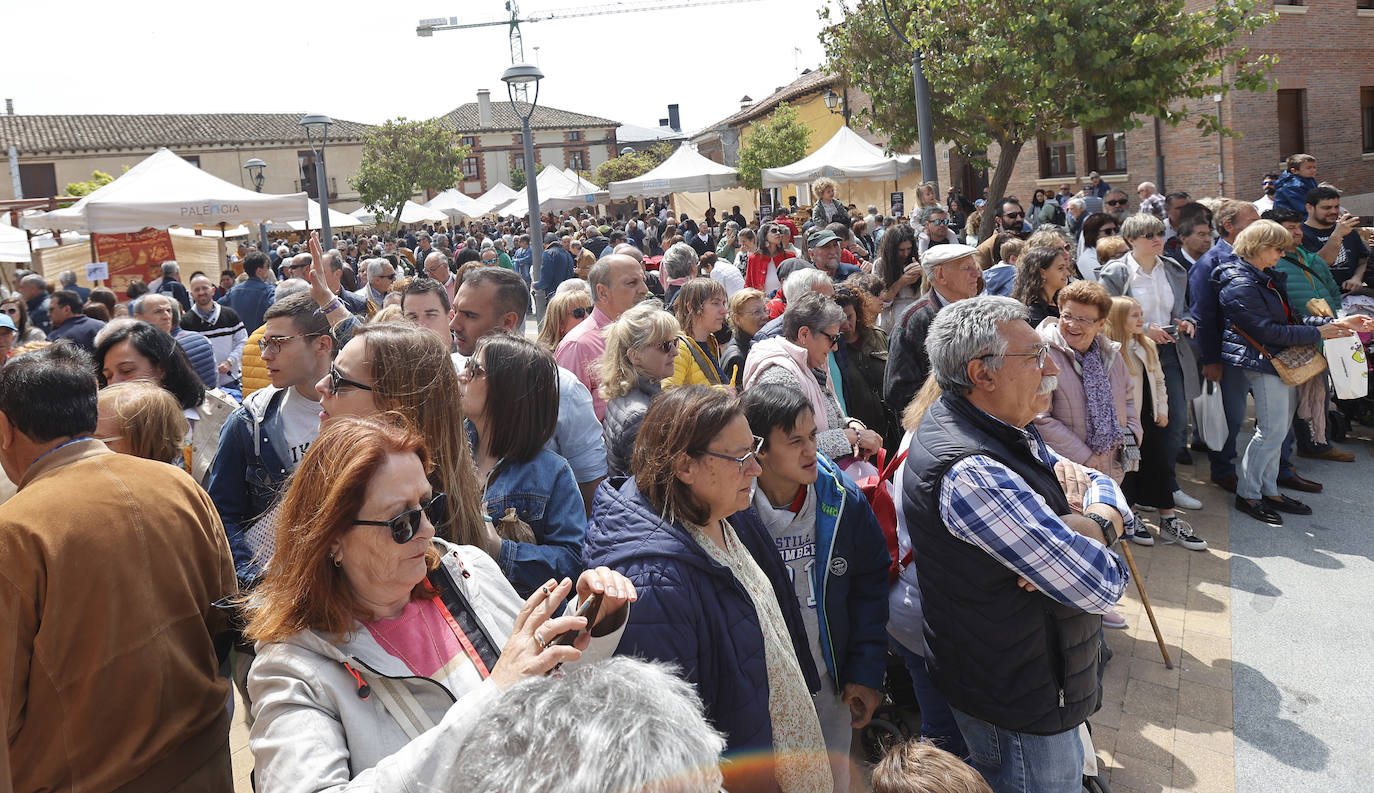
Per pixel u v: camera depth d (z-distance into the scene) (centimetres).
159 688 222
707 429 230
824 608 284
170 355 381
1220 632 446
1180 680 406
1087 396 445
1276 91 1653
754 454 239
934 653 263
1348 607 462
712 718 226
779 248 929
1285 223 622
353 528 170
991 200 1247
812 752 237
